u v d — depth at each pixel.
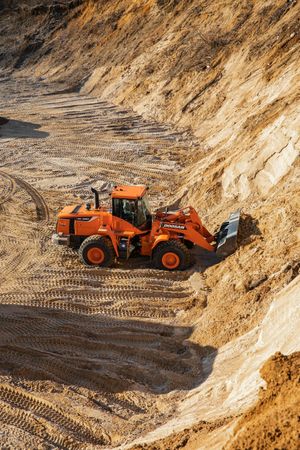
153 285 11.57
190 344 9.30
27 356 8.84
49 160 21.47
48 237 14.36
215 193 14.96
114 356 9.11
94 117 28.52
